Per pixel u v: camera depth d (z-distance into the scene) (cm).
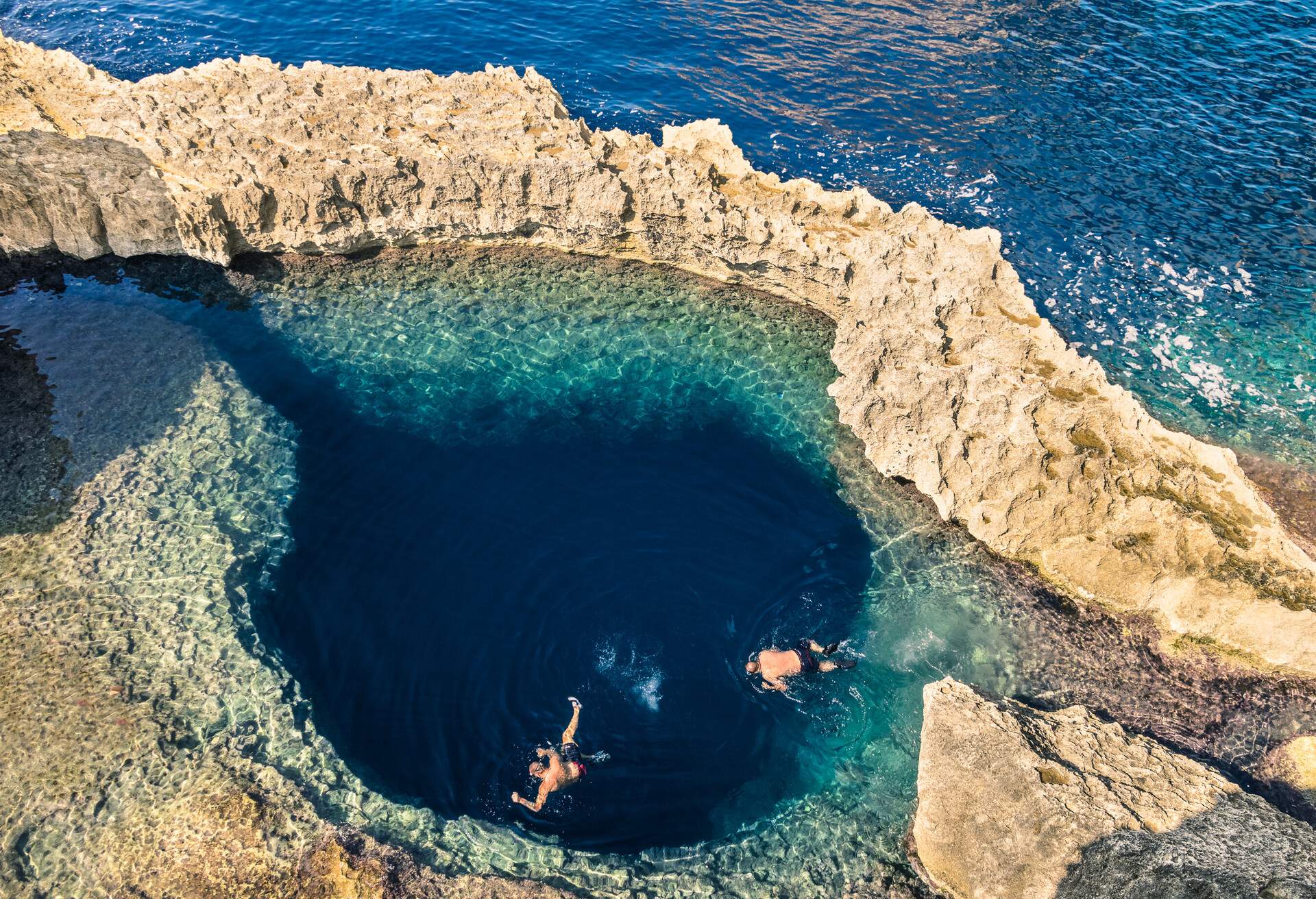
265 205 2284
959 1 3625
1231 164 2881
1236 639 1589
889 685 1591
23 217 2264
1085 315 2412
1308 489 2009
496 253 2439
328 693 1523
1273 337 2367
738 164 2406
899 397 1916
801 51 3338
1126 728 1501
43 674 1476
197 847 1281
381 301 2288
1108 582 1675
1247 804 1309
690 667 1600
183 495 1800
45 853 1272
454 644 1608
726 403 2105
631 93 3103
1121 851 1198
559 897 1283
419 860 1308
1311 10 3634
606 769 1467
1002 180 2797
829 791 1456
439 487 1878
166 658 1523
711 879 1333
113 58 3111
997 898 1269
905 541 1823
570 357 2189
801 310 2339
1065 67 3284
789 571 1756
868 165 2836
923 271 2106
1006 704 1484
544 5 3550
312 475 1881
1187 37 3459
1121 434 1822
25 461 1827
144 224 2277
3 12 3306
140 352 2100
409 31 3362
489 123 2431
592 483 1906
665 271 2423
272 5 3462
